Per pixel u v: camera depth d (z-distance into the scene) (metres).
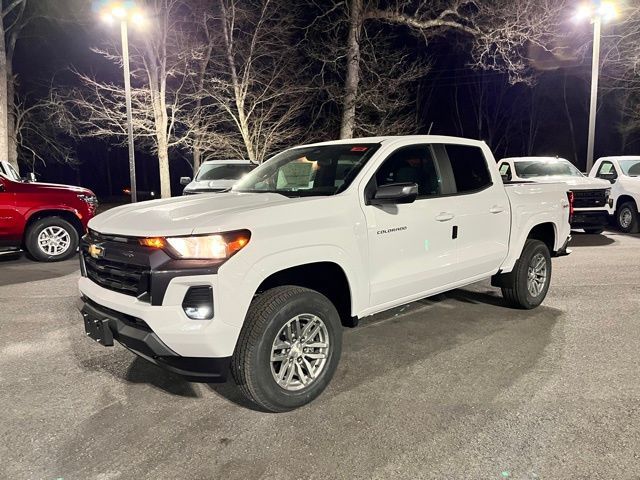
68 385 4.12
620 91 25.06
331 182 4.50
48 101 23.45
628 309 6.08
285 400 3.59
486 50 19.14
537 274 6.09
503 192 5.54
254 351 3.43
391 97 25.12
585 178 12.18
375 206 4.21
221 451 3.18
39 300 6.70
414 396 3.88
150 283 3.30
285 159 5.13
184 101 20.53
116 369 4.44
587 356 4.62
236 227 3.35
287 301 3.55
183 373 3.36
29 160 27.33
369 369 4.38
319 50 20.22
